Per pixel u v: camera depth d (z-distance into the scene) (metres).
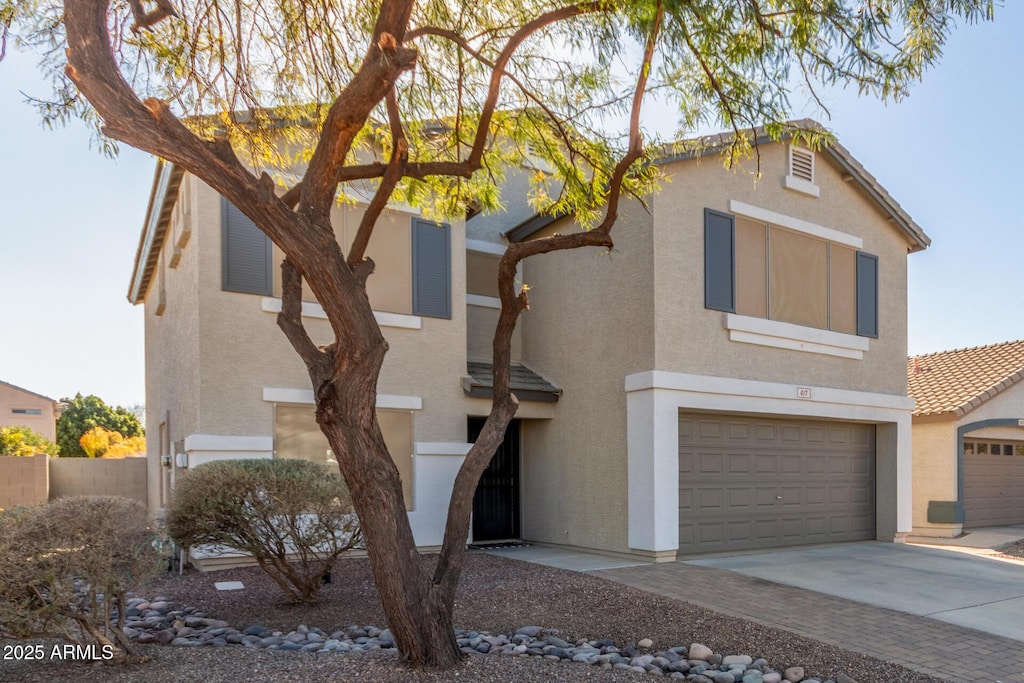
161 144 5.00
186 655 6.10
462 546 5.97
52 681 5.31
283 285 5.88
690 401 11.32
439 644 5.61
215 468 7.86
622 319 11.70
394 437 11.67
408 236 12.07
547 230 13.47
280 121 8.52
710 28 6.84
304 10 7.88
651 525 10.87
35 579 5.25
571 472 12.60
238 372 10.52
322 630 7.27
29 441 31.58
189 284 11.09
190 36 7.69
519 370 13.64
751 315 12.22
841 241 13.62
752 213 12.34
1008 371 17.39
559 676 5.61
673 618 7.62
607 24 7.36
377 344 5.39
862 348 13.74
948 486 16.00
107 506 5.75
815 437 13.48
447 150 8.88
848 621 7.65
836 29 6.66
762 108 7.43
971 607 8.33
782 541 12.71
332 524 8.01
